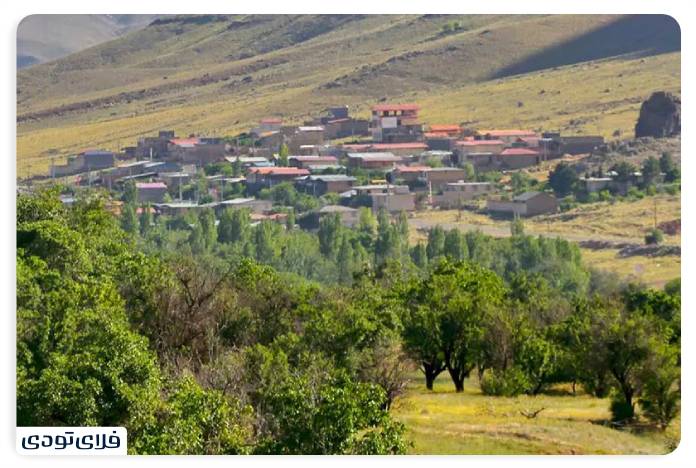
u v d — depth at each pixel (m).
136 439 63.12
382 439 62.88
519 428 87.56
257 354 79.50
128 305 93.56
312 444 62.00
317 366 80.44
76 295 80.06
